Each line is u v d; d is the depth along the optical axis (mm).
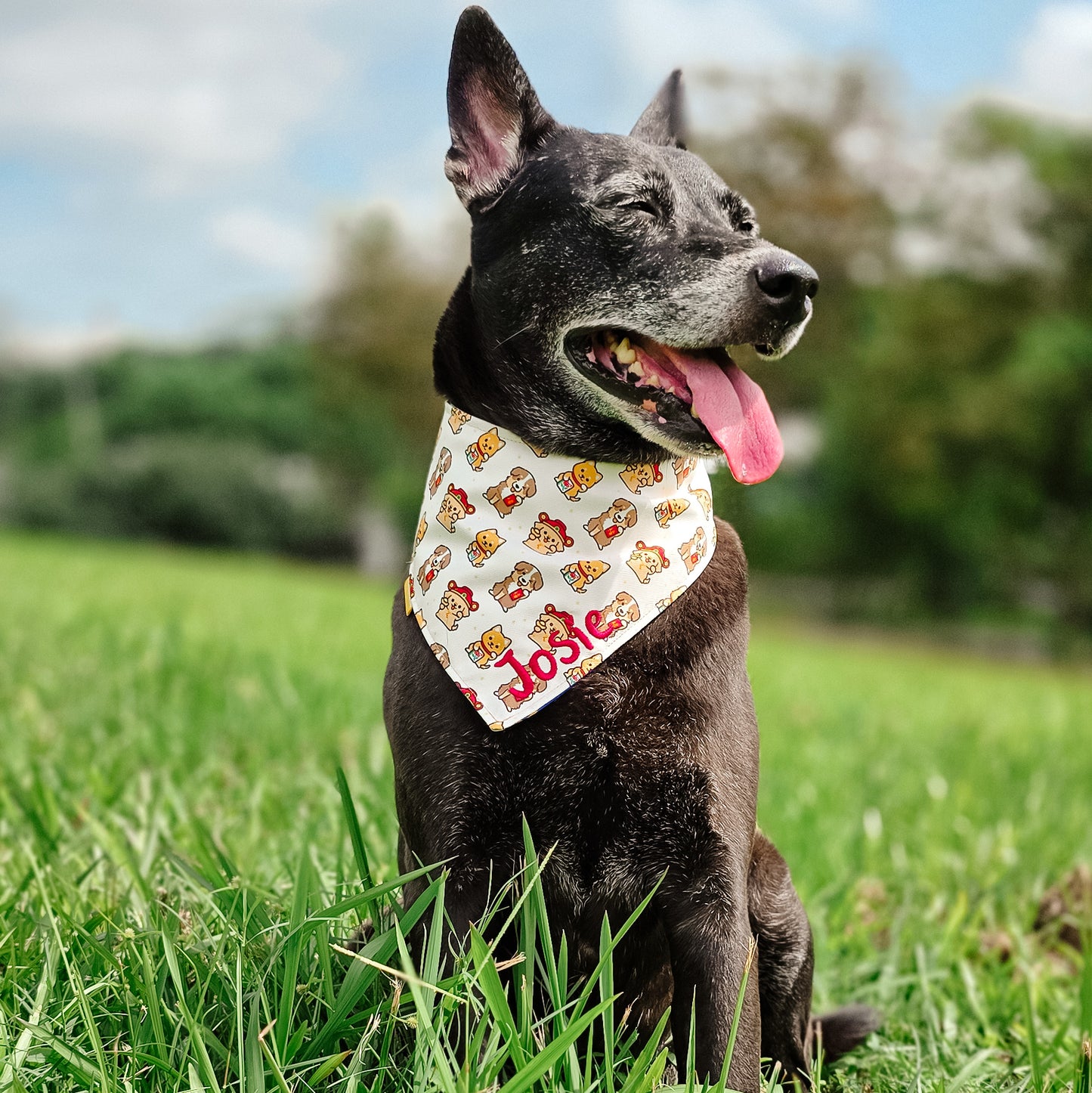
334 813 1361
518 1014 931
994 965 1255
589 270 1078
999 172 8320
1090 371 8156
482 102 1132
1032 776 2006
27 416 17844
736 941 982
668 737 1001
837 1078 1097
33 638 2676
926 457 8375
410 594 1063
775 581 10484
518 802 1006
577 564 1033
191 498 12133
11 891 1118
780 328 1066
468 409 1103
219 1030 929
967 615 9656
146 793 1368
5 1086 854
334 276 9586
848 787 1829
